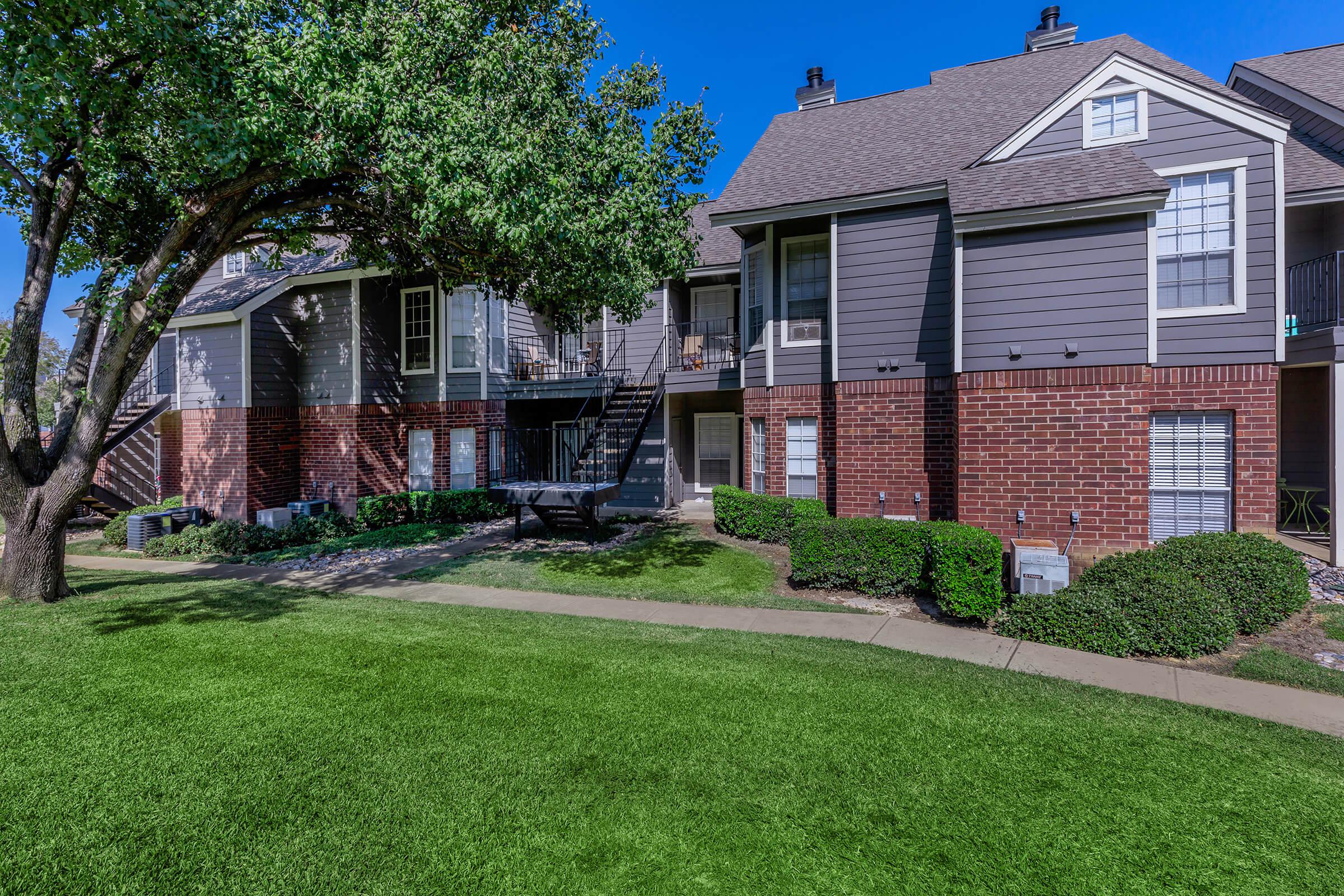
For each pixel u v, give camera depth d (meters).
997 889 2.66
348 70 6.85
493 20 8.58
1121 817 3.15
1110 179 7.96
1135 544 7.82
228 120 6.46
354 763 3.66
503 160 6.75
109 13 6.30
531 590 8.26
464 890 2.65
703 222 15.77
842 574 7.70
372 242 10.09
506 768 3.60
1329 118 9.38
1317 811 3.20
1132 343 7.79
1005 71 12.87
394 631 6.22
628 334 15.17
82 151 7.19
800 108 15.51
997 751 3.79
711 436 16.06
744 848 2.91
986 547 6.30
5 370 7.60
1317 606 6.55
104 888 2.69
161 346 15.13
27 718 4.24
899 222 9.91
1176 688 4.81
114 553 12.30
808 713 4.31
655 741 3.91
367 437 13.99
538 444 12.84
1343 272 8.44
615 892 2.63
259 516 13.07
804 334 11.18
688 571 8.92
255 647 5.71
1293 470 10.27
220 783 3.46
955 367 8.63
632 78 8.69
